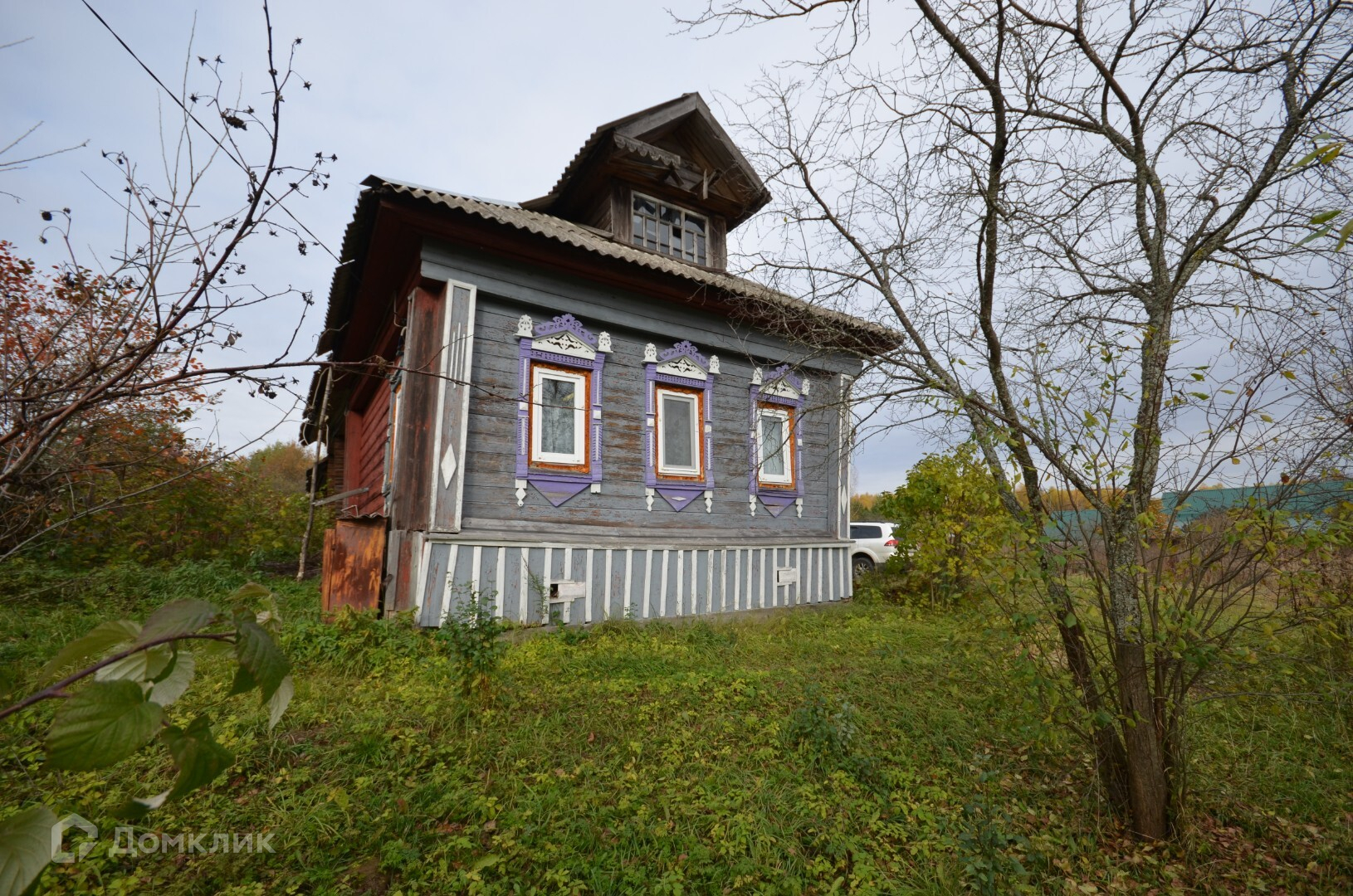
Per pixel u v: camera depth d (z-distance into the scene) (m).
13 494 1.76
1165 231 3.50
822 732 3.98
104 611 6.62
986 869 2.69
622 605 7.39
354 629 5.66
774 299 4.86
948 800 3.60
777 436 9.70
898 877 2.92
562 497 7.46
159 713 0.90
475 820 3.17
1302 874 3.05
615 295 8.04
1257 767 3.91
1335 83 2.83
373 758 3.62
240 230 1.68
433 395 6.61
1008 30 3.58
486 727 4.12
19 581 6.78
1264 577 2.92
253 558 11.31
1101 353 3.16
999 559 3.08
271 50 1.70
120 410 2.06
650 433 8.26
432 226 6.43
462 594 6.30
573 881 2.74
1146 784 3.23
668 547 7.86
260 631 1.06
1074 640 3.39
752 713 4.60
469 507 6.84
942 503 9.29
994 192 3.79
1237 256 3.47
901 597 9.86
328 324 9.35
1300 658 3.25
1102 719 3.02
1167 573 3.07
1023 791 3.71
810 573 9.48
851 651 6.75
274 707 1.06
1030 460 3.52
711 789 3.53
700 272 8.59
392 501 6.69
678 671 5.61
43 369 1.68
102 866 2.64
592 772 3.65
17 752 3.38
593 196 11.07
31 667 4.67
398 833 2.99
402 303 7.89
